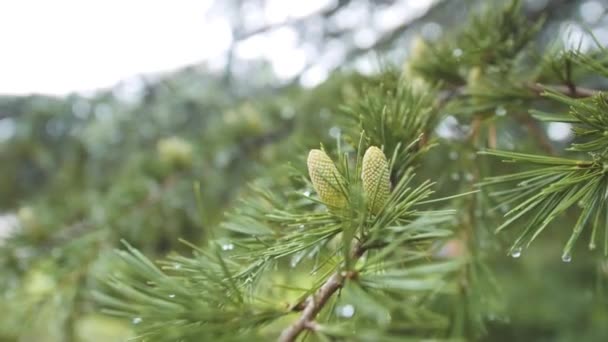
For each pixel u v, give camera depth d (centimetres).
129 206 95
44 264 79
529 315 132
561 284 128
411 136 39
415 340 24
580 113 33
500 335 137
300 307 28
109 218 90
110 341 94
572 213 60
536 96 48
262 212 39
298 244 31
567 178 31
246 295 28
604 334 124
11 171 142
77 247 79
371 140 39
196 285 29
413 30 129
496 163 60
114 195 96
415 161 39
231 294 28
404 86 44
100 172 130
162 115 136
